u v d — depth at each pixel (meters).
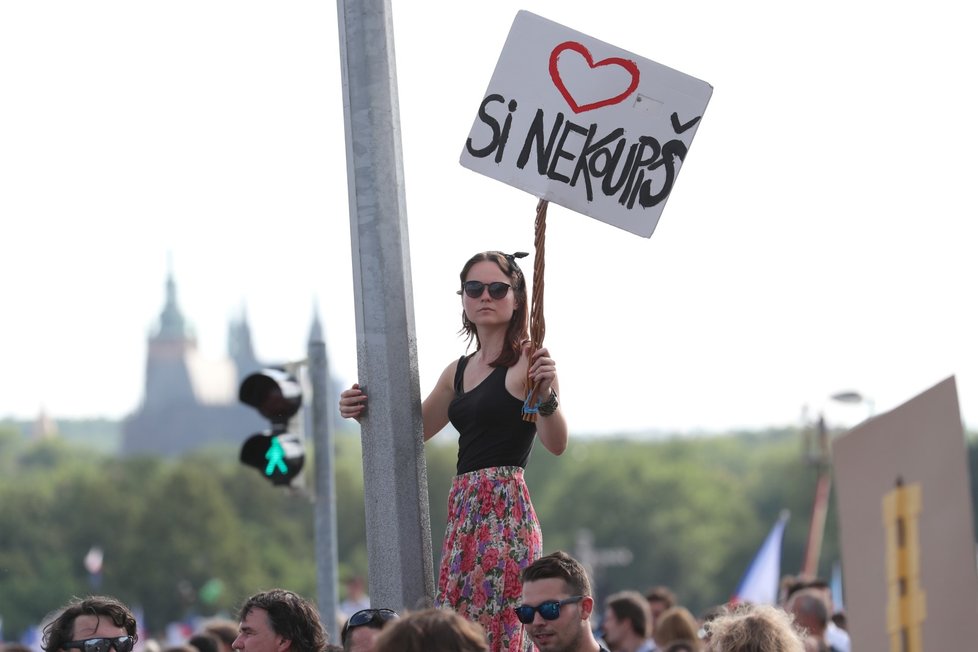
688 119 10.69
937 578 7.09
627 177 10.66
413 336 10.77
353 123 10.80
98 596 12.12
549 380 10.22
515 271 10.77
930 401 7.14
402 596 10.43
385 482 10.55
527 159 10.71
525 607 10.25
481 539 10.52
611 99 10.69
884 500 7.19
